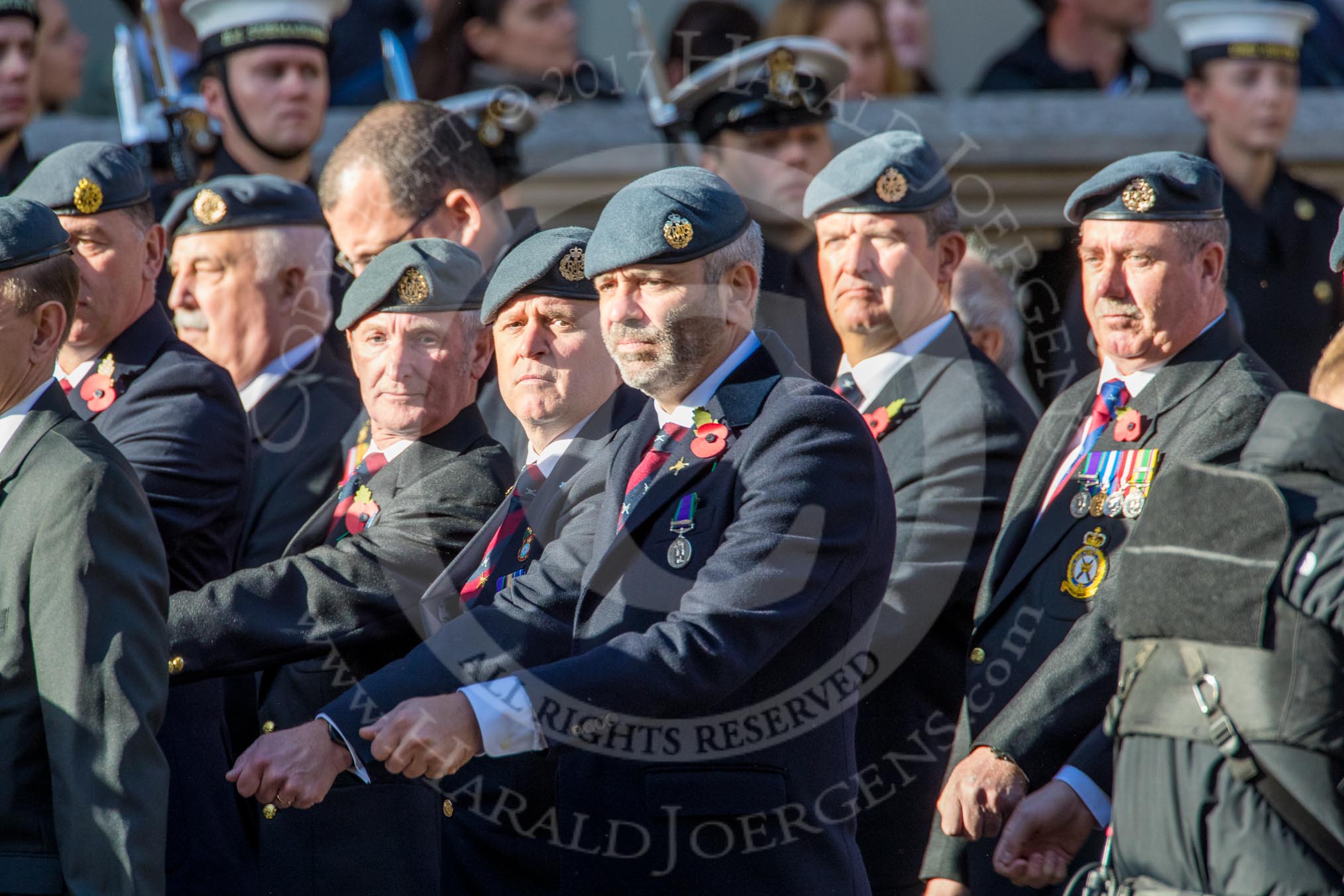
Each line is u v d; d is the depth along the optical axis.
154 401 15.74
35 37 23.42
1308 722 10.56
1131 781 11.34
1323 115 24.83
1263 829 10.63
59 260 12.91
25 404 12.78
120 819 11.75
